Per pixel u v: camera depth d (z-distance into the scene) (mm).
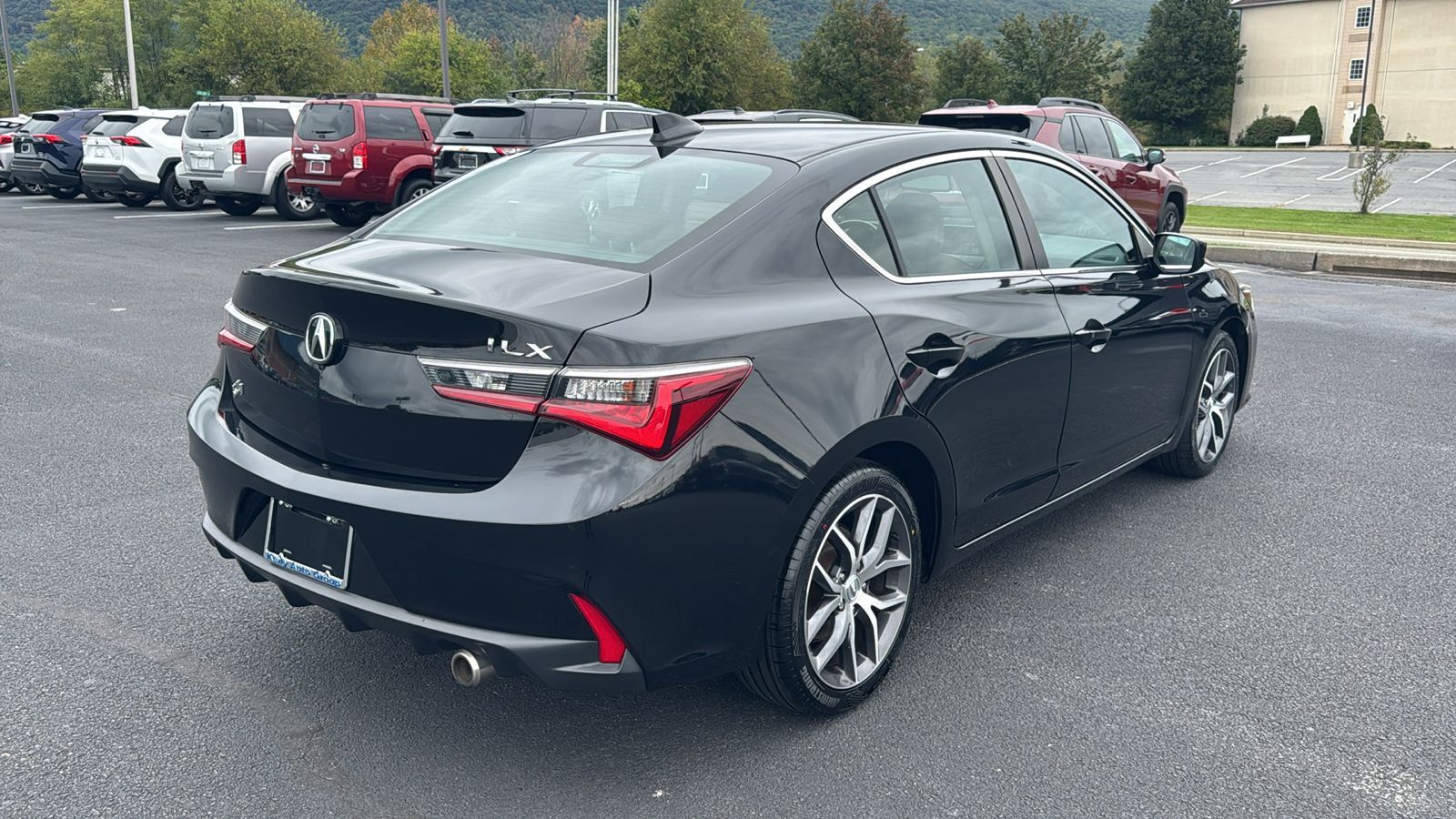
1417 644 3420
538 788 2600
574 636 2395
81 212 19172
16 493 4574
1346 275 12328
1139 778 2676
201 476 2953
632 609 2396
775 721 2918
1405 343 8180
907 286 3094
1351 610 3666
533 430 2344
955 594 3766
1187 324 4445
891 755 2762
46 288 10133
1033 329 3422
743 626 2598
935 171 3369
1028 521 3729
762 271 2756
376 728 2848
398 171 15508
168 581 3740
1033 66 72500
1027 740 2844
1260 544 4250
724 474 2449
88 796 2521
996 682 3148
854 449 2719
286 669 3150
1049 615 3600
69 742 2744
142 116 19250
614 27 30422
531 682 3109
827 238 2936
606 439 2340
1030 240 3650
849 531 2879
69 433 5457
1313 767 2736
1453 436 5746
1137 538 4305
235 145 16938
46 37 77125
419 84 69938
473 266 2688
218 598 3615
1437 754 2805
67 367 6891
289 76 61719
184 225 16812
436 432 2424
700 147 3305
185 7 67812
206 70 61625
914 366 2924
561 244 2857
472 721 2893
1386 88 69688
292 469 2635
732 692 3076
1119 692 3100
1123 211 4234
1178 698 3070
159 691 3008
